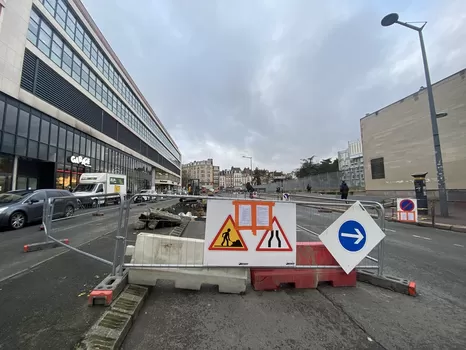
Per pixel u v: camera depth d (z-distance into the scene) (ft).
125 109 119.44
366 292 11.22
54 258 15.75
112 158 102.12
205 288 11.39
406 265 15.38
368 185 78.79
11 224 26.50
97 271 13.14
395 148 68.95
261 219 11.35
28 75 54.85
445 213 36.29
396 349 7.13
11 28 49.19
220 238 10.99
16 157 52.60
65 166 68.80
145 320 8.50
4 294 10.13
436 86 57.62
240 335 7.70
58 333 7.32
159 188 230.07
